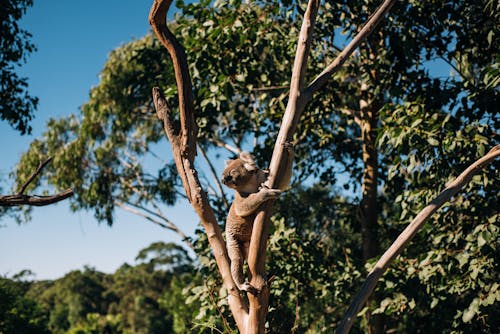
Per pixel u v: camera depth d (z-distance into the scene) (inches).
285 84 426.0
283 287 365.7
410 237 244.8
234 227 210.4
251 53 419.5
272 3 412.2
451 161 344.2
